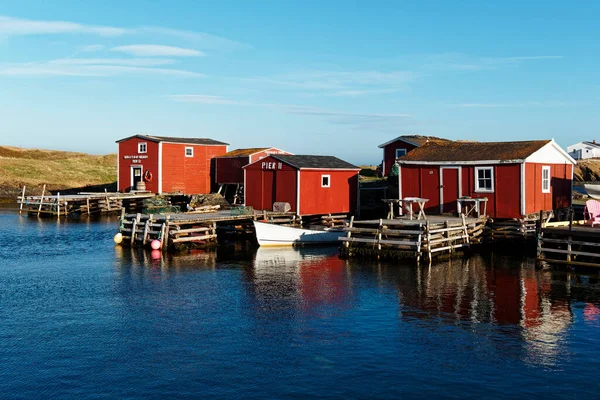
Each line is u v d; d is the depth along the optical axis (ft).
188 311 61.52
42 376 44.34
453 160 106.32
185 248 101.40
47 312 61.36
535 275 76.79
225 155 178.60
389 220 92.58
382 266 84.79
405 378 43.68
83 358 47.93
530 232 98.22
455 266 83.71
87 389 42.11
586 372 44.50
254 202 131.95
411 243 85.66
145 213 120.47
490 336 52.60
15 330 55.16
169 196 169.68
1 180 224.53
